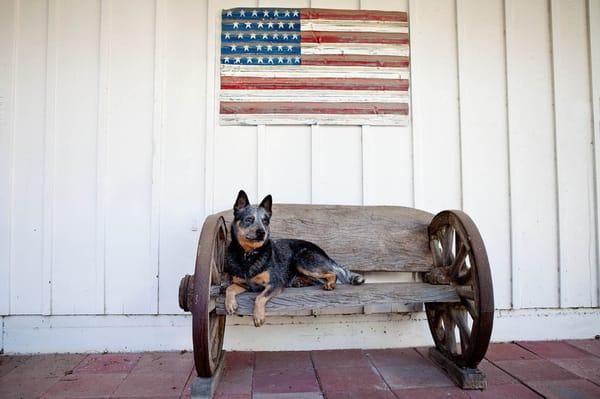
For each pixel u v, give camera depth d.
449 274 2.94
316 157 3.52
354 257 3.23
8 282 3.27
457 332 3.54
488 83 3.64
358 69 3.57
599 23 3.66
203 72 3.48
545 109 3.65
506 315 3.54
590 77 3.66
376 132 3.58
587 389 2.59
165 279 3.36
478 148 3.61
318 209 3.34
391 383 2.69
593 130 3.65
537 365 2.98
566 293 3.58
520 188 3.60
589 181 3.63
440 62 3.64
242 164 3.48
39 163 3.33
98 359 3.15
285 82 3.53
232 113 3.48
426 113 3.61
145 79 3.43
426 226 3.32
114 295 3.32
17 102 3.33
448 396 2.50
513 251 3.57
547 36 3.66
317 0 3.59
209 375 2.47
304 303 2.54
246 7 3.54
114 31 3.43
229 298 2.49
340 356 3.22
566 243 3.60
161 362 3.09
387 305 3.42
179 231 3.40
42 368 2.96
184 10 3.49
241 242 2.55
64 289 3.30
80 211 3.34
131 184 3.38
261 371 2.90
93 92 3.39
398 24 3.62
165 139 3.42
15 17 3.36
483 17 3.66
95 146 3.37
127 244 3.35
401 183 3.58
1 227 3.28
